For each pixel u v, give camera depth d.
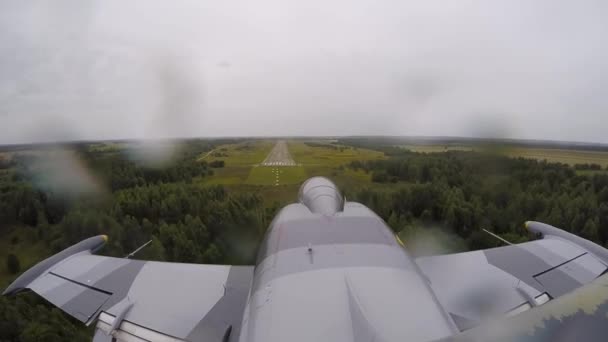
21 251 27.09
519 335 1.37
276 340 4.10
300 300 4.76
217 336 6.79
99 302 7.70
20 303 15.05
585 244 8.85
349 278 5.22
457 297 7.61
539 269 8.39
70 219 24.48
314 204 8.99
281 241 6.87
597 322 1.33
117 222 25.19
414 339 3.98
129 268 9.20
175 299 7.98
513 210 27.31
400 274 5.40
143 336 6.74
